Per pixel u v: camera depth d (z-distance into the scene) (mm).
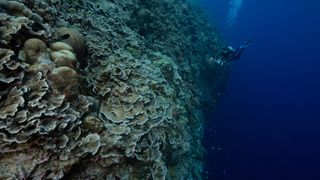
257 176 17516
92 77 3566
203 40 11867
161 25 7523
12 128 2328
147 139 3572
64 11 4355
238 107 23281
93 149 2725
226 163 16828
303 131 24516
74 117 2691
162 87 4570
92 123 2916
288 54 41344
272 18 59281
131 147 3162
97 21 4797
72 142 2652
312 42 54531
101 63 3791
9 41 2635
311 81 33156
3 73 2510
